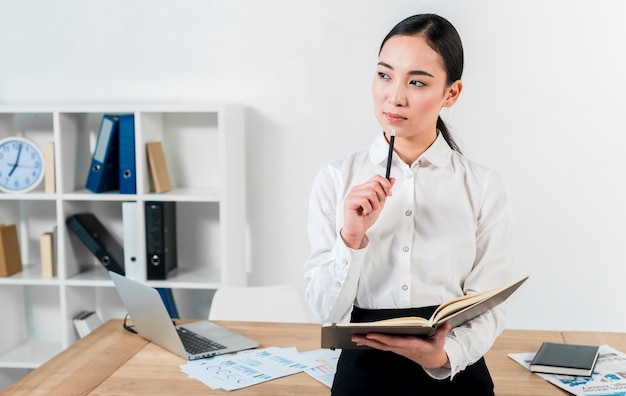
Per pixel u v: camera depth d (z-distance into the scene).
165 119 3.46
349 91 3.36
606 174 3.27
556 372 1.83
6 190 3.28
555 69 3.24
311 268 1.64
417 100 1.46
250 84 3.41
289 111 3.41
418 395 1.56
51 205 3.57
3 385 3.48
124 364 1.94
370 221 1.46
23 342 3.59
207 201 3.50
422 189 1.60
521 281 1.42
